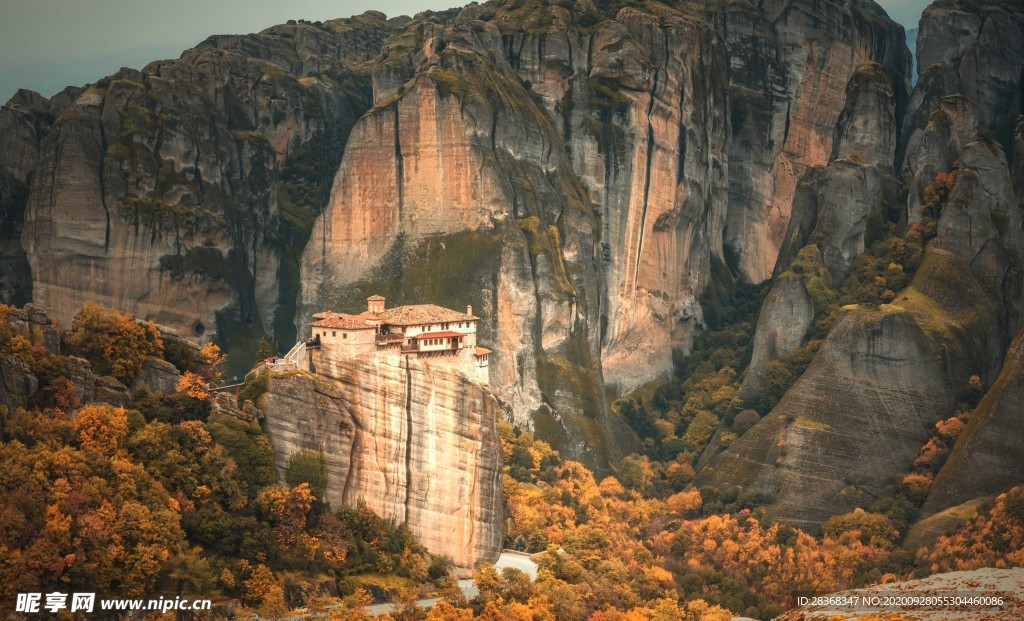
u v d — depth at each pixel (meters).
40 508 191.62
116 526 195.38
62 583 188.25
